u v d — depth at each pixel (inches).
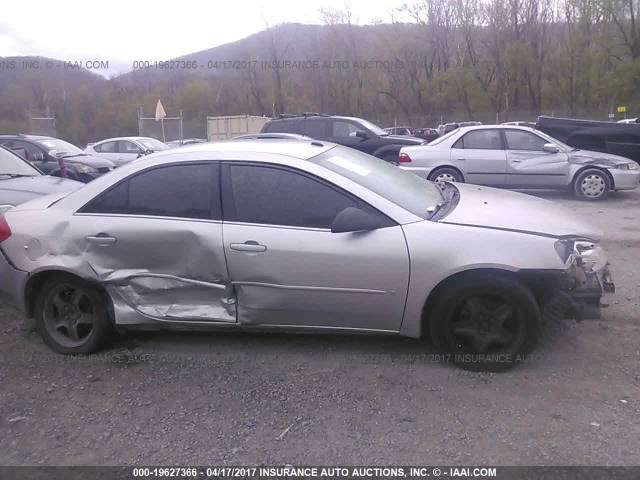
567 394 136.5
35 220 161.6
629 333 168.1
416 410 132.0
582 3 1654.8
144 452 120.0
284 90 1847.9
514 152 430.0
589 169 423.8
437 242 141.3
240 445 121.2
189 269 151.6
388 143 526.6
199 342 171.3
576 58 1690.5
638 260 249.4
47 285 162.9
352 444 120.3
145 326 158.4
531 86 1785.2
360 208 146.9
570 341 163.3
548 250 139.9
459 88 1835.6
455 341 148.1
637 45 1600.6
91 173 502.6
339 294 145.4
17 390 146.3
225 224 149.6
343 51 1903.3
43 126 1115.9
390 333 150.2
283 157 154.0
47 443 124.0
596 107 1689.2
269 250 145.8
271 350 164.4
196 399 139.9
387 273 142.6
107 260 155.6
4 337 180.1
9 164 264.5
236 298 152.2
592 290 147.2
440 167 438.6
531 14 1748.3
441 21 1867.6
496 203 167.9
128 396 142.3
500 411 130.6
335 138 542.9
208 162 155.0
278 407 135.1
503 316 144.6
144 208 155.9
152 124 1448.1
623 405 131.4
